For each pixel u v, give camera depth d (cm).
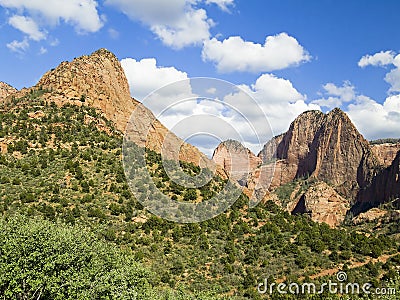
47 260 2228
